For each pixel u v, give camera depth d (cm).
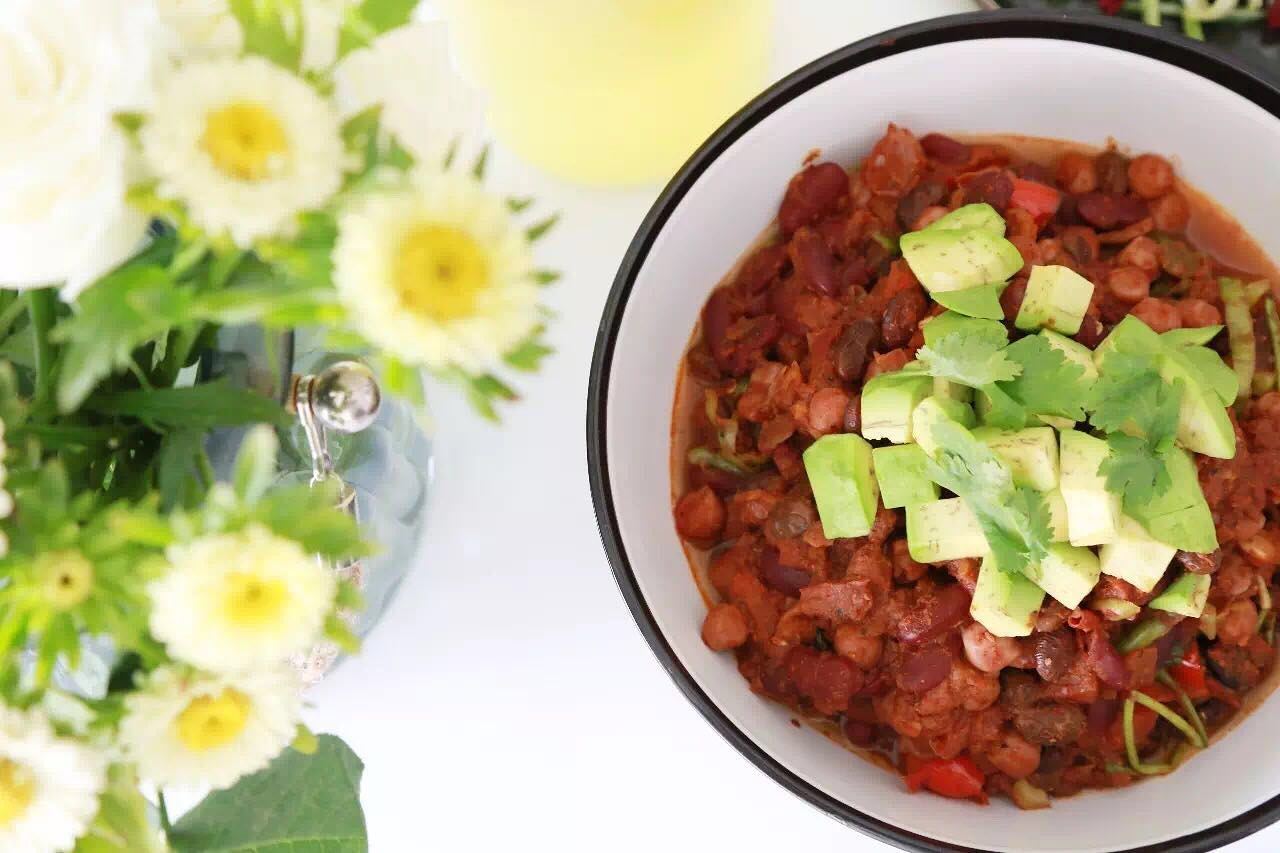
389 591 50
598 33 48
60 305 38
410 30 37
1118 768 48
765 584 49
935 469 46
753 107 48
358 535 37
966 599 47
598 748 52
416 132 37
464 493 53
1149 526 46
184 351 39
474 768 52
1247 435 49
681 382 50
